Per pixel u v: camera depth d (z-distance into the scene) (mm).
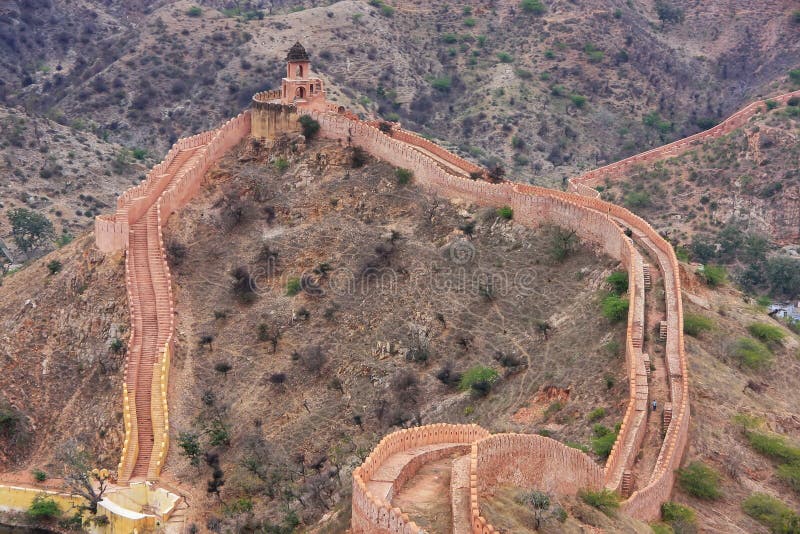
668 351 89688
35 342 112062
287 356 106438
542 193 112562
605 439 78438
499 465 61125
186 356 107000
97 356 107625
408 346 104125
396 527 54750
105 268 113500
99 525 89125
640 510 69875
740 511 76188
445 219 114750
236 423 100062
